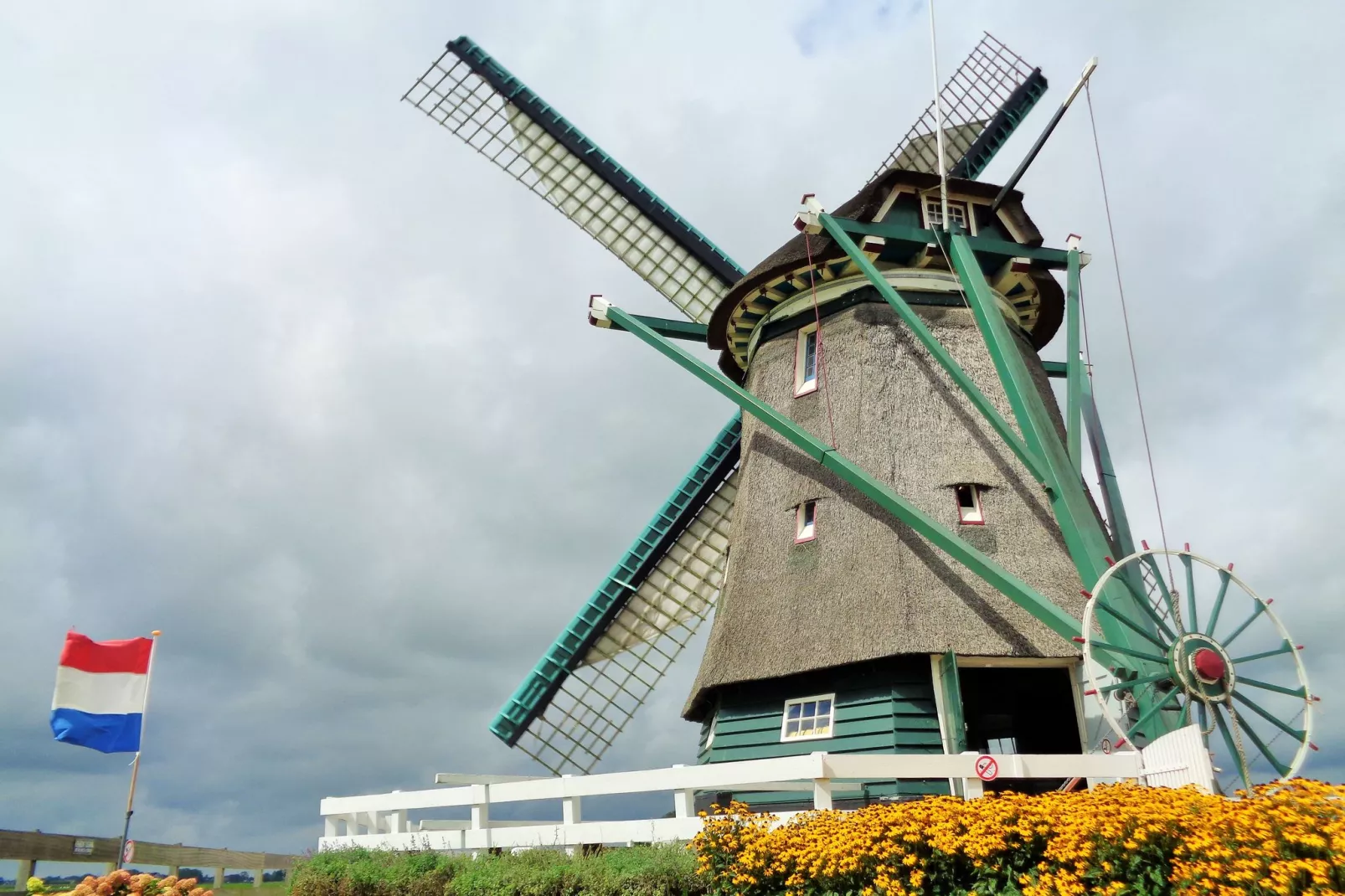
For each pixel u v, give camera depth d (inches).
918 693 614.9
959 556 600.7
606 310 822.5
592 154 1072.2
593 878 449.1
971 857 369.4
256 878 710.5
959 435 721.0
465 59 1095.0
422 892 505.7
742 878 416.5
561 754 979.3
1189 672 521.7
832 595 665.6
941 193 781.3
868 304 777.6
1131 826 336.5
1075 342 743.7
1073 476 652.1
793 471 754.8
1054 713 759.1
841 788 605.9
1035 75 1067.9
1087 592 576.1
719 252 1059.3
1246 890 296.8
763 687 678.5
